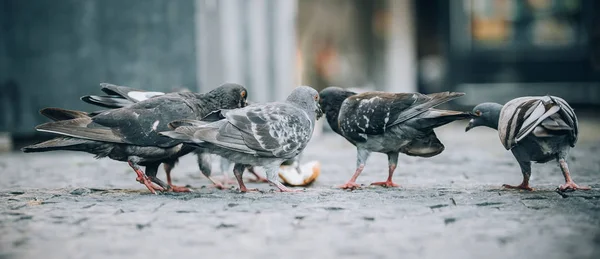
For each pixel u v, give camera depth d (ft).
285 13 59.11
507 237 20.76
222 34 55.88
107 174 38.14
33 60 55.42
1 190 31.42
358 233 21.44
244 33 57.26
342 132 31.99
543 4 74.08
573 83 74.54
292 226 22.47
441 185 32.42
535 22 74.43
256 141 28.37
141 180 29.84
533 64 74.79
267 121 28.68
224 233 21.59
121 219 23.81
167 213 24.80
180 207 25.96
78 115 30.42
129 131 28.96
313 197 28.32
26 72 55.42
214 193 30.01
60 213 24.99
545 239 20.52
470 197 27.84
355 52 81.61
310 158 46.21
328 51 81.92
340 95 33.04
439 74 79.61
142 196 29.07
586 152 46.57
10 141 55.01
